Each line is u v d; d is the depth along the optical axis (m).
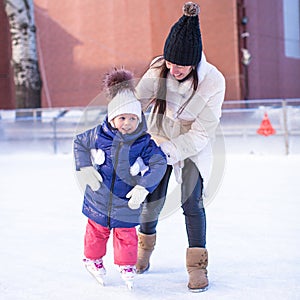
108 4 17.67
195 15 2.76
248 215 4.88
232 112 11.53
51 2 18.70
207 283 2.85
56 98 18.83
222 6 15.91
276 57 17.88
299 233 4.11
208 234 4.15
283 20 18.34
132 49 17.34
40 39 18.89
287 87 18.50
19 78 14.39
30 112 12.82
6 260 3.53
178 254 3.61
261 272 3.13
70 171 9.13
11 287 2.96
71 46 18.44
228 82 15.97
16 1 14.25
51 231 4.40
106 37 17.81
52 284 3.00
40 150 12.66
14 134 12.79
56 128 12.52
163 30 16.72
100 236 2.92
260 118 11.30
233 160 10.17
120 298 2.74
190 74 2.89
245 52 15.74
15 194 6.62
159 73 2.97
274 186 6.67
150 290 2.87
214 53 16.11
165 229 4.43
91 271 2.97
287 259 3.39
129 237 2.87
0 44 18.89
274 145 11.17
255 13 16.77
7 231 4.44
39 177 8.38
